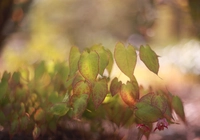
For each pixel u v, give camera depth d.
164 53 4.11
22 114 1.01
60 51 4.62
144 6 1.93
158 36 3.83
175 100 1.00
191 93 3.29
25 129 1.03
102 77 0.94
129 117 1.00
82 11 5.46
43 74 1.18
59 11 5.16
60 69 1.17
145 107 0.92
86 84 0.92
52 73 1.19
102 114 1.07
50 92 1.15
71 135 1.12
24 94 1.07
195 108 2.16
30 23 3.92
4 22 1.59
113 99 1.01
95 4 5.48
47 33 4.80
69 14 5.33
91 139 1.11
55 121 1.03
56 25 5.12
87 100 0.92
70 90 1.01
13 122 1.01
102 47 0.94
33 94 1.11
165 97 0.96
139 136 0.99
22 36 3.86
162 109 0.91
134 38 4.01
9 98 1.08
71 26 5.36
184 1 1.60
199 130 1.58
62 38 5.12
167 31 3.51
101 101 0.91
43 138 1.12
